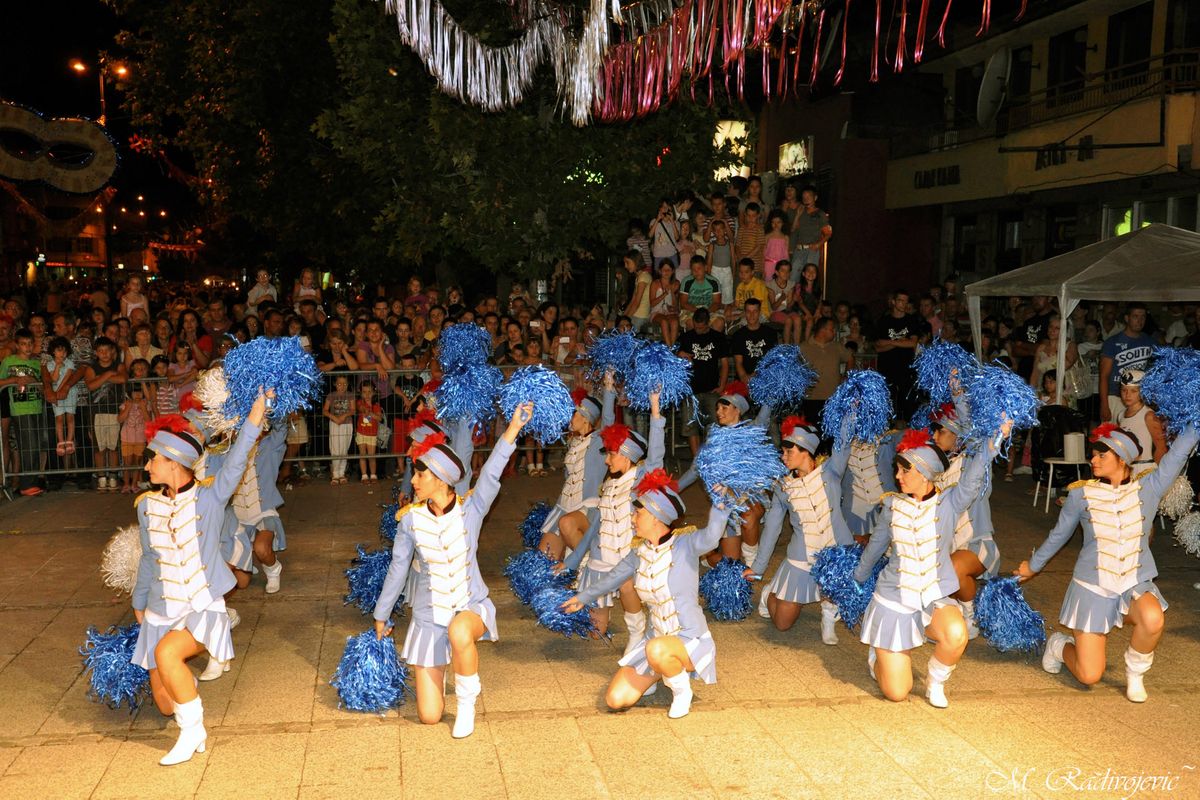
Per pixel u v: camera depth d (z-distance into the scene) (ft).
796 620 22.90
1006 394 17.38
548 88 42.19
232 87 60.64
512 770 15.56
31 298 88.74
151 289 103.35
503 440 17.21
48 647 20.95
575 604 18.86
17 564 27.07
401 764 15.75
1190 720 17.44
